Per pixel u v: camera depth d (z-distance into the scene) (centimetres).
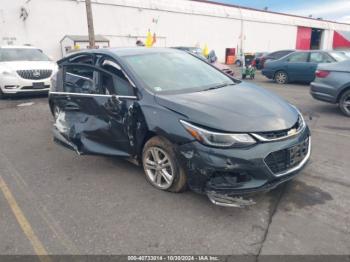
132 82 355
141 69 374
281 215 297
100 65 404
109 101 371
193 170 294
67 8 2188
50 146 507
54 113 524
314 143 489
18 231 286
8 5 1942
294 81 1255
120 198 337
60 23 2173
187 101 321
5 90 866
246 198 322
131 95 353
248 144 279
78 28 2262
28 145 514
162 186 345
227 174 283
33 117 697
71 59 461
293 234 269
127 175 392
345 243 256
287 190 340
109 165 425
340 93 650
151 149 341
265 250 251
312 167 397
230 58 3259
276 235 269
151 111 326
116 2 2434
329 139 507
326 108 734
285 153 296
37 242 270
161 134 313
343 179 363
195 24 3081
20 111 759
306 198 324
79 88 421
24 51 985
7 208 325
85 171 408
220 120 288
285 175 297
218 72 446
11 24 1972
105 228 286
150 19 2688
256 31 3747
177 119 305
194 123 293
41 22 2088
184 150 297
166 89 355
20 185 375
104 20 2392
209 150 282
